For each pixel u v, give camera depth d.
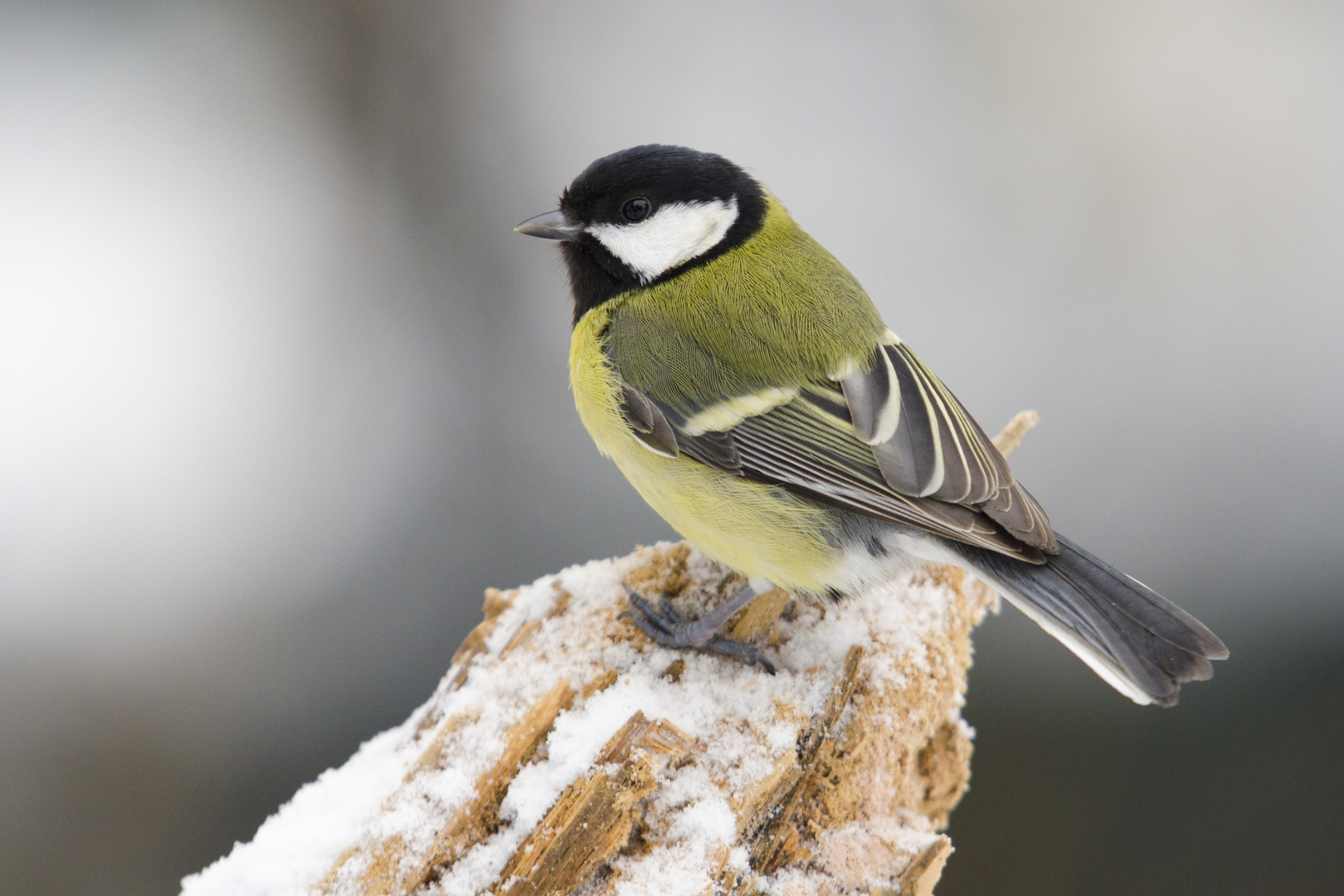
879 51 13.92
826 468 5.91
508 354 11.70
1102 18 13.78
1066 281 12.57
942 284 12.52
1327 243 12.73
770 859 4.87
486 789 4.86
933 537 5.90
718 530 6.15
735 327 6.30
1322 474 11.12
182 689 9.45
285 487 10.71
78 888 8.65
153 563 10.12
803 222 12.80
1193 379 11.79
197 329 11.66
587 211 6.87
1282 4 13.70
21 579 9.95
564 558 10.27
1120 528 10.90
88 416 10.98
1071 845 9.05
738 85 13.70
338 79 13.30
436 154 13.14
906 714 5.57
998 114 13.73
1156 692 5.28
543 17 13.75
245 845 5.05
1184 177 13.20
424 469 10.91
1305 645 9.85
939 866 5.07
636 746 4.88
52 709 9.27
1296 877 8.76
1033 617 5.60
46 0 13.12
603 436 6.55
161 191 12.62
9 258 11.92
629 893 4.60
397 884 4.70
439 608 10.02
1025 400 11.78
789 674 5.53
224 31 13.30
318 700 9.44
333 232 12.51
